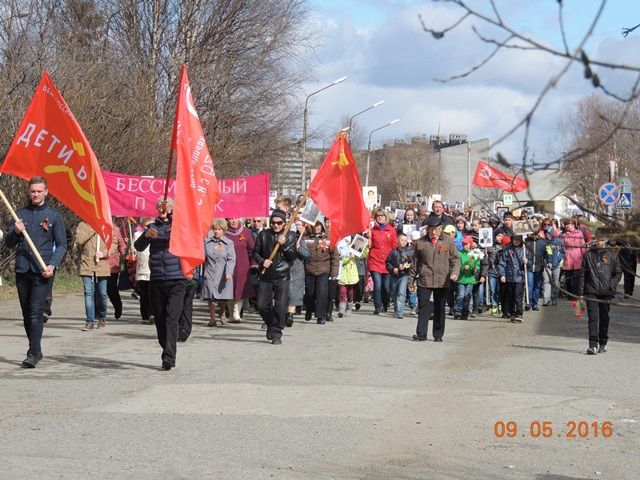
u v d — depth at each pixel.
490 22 3.29
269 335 15.27
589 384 11.33
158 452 7.64
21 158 12.61
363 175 114.06
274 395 10.22
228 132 37.41
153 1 36.06
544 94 3.19
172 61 36.00
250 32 38.00
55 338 15.36
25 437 8.09
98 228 12.67
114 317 19.30
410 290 16.08
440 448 7.92
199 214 12.12
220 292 17.83
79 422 8.73
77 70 27.25
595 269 14.36
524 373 12.20
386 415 9.22
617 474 7.18
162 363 12.19
